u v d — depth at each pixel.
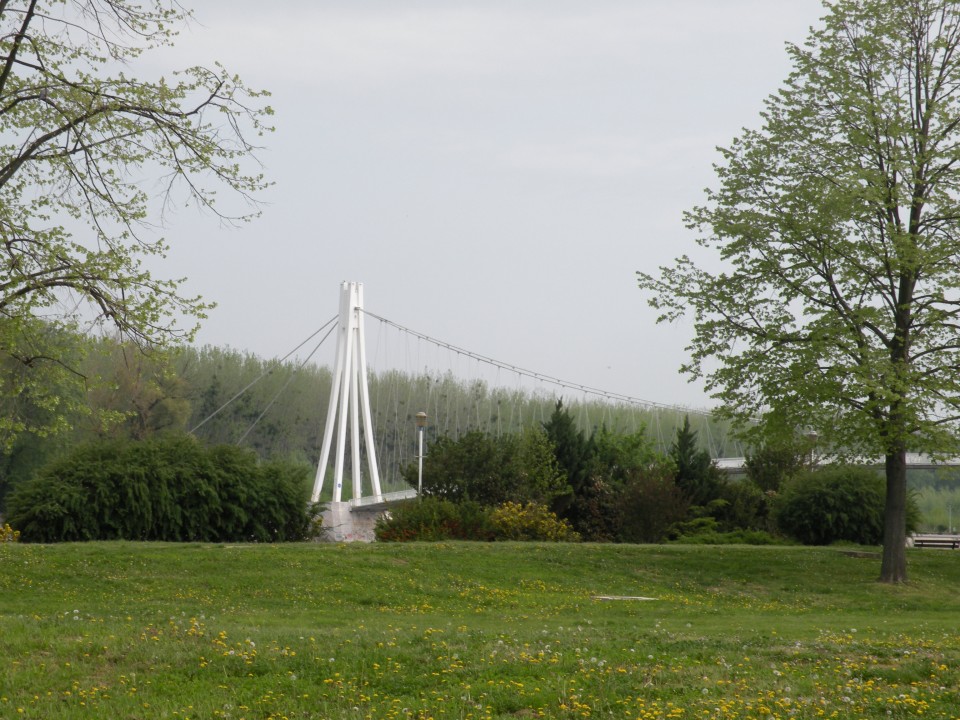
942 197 24.31
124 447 31.44
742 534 37.22
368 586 20.84
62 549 22.41
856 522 36.59
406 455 98.12
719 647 12.85
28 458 61.31
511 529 33.44
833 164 25.39
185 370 94.62
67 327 18.45
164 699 9.91
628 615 19.20
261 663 11.20
